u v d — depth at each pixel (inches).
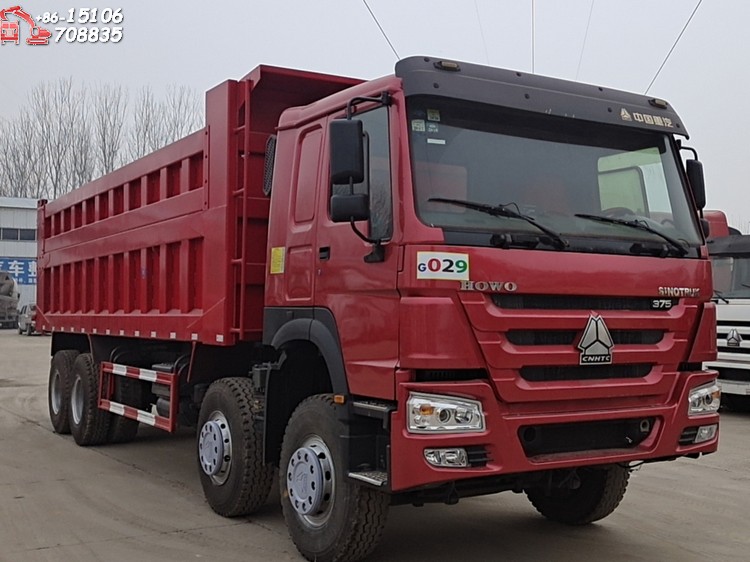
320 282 216.4
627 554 230.8
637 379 207.0
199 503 286.2
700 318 218.5
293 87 266.7
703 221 231.9
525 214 200.1
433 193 190.1
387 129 196.2
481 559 225.6
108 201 377.1
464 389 183.0
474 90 198.8
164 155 311.3
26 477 327.6
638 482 323.3
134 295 346.0
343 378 204.8
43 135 1726.1
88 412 391.2
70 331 426.3
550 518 266.8
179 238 296.2
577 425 201.3
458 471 181.2
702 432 217.6
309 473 215.0
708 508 282.7
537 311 191.9
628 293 204.2
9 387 667.4
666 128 228.5
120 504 284.0
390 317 190.1
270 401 239.5
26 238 1827.0
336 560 208.4
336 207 190.7
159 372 315.9
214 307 267.9
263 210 262.5
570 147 212.8
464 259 184.1
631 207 219.1
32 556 225.5
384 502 204.7
